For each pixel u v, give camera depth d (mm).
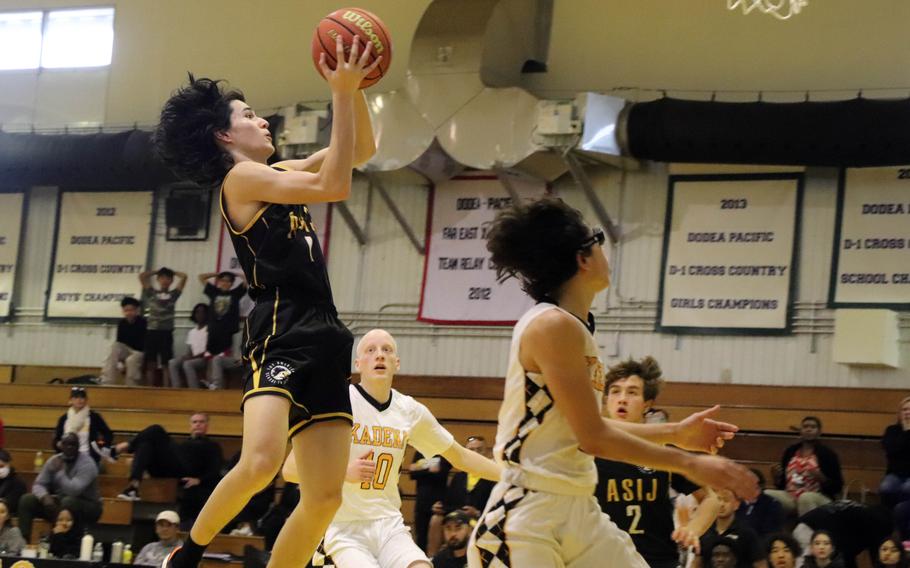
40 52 17234
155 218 16438
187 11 16641
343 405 3902
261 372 3816
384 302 15000
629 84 14234
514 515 3408
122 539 11930
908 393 12195
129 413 14539
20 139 16078
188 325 15914
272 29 16203
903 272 12836
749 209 13547
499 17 13891
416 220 14977
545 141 13102
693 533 4910
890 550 8906
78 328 16516
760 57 13805
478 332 14445
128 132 15734
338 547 5645
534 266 3568
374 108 14031
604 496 4898
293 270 3910
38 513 11781
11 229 17016
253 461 3670
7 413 15102
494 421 13430
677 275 13688
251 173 3918
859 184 13141
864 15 13461
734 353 13328
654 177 13992
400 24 15484
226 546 10734
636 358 13695
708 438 3516
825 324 13016
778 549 8445
